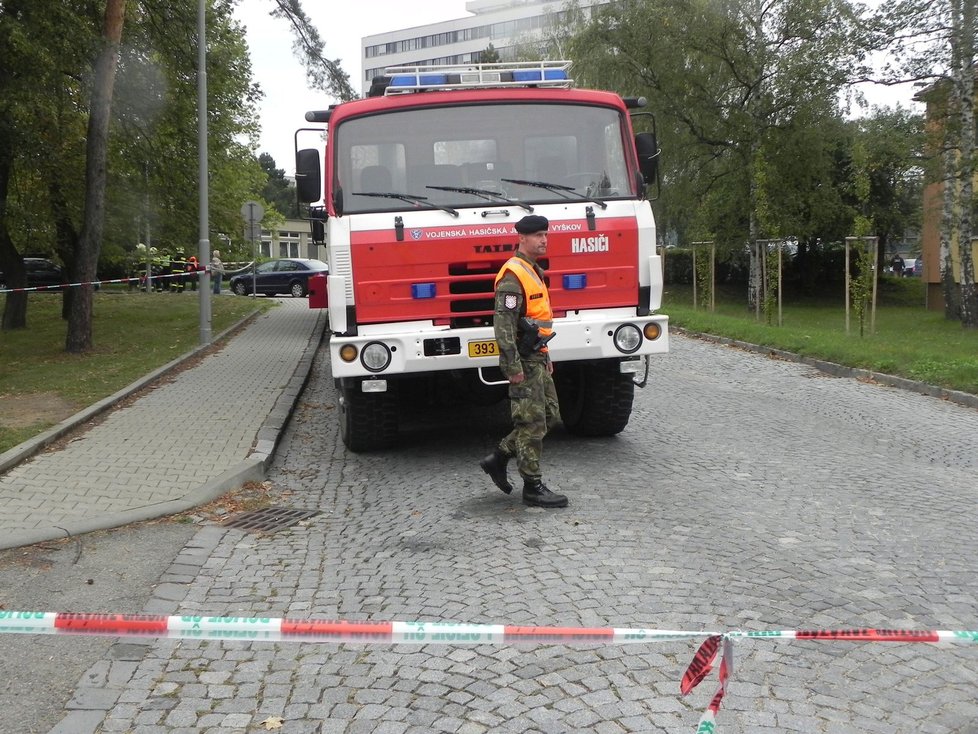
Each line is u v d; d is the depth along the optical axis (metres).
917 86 23.62
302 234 82.25
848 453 8.83
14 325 21.22
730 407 11.39
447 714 3.93
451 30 106.62
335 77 17.39
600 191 8.25
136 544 6.23
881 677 4.21
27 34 15.09
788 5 29.48
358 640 3.18
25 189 20.53
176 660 4.49
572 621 4.80
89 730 3.86
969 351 16.75
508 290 6.81
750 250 31.20
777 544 6.02
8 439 8.76
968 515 6.69
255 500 7.44
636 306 8.21
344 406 8.89
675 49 30.02
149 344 17.73
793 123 30.11
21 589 5.41
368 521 6.80
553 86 8.40
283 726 3.88
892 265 51.78
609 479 7.74
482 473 8.06
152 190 21.41
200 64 17.72
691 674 3.07
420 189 8.01
